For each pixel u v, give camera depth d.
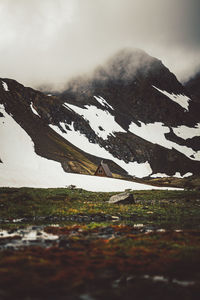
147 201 61.09
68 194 61.75
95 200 58.94
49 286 15.36
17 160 116.12
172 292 14.98
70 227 31.50
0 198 49.34
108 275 17.11
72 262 18.91
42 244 23.59
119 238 25.72
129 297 14.38
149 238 25.59
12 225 34.25
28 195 52.75
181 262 19.02
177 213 44.84
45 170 114.94
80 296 14.45
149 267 18.27
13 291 14.70
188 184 130.88
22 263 18.33
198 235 27.09
